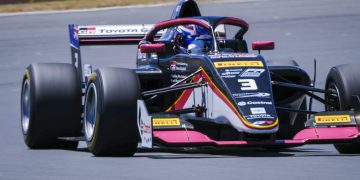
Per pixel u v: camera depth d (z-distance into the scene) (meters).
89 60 65.50
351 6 88.88
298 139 26.97
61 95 30.62
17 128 40.09
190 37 32.06
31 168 25.69
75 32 37.91
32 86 30.64
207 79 28.33
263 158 27.19
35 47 70.38
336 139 26.88
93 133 27.88
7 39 74.81
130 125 27.33
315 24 79.00
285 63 33.97
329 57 63.16
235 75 27.59
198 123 29.02
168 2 97.31
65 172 24.56
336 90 29.50
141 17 85.12
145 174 23.62
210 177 22.91
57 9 93.25
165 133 26.56
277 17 83.81
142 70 31.45
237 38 33.56
